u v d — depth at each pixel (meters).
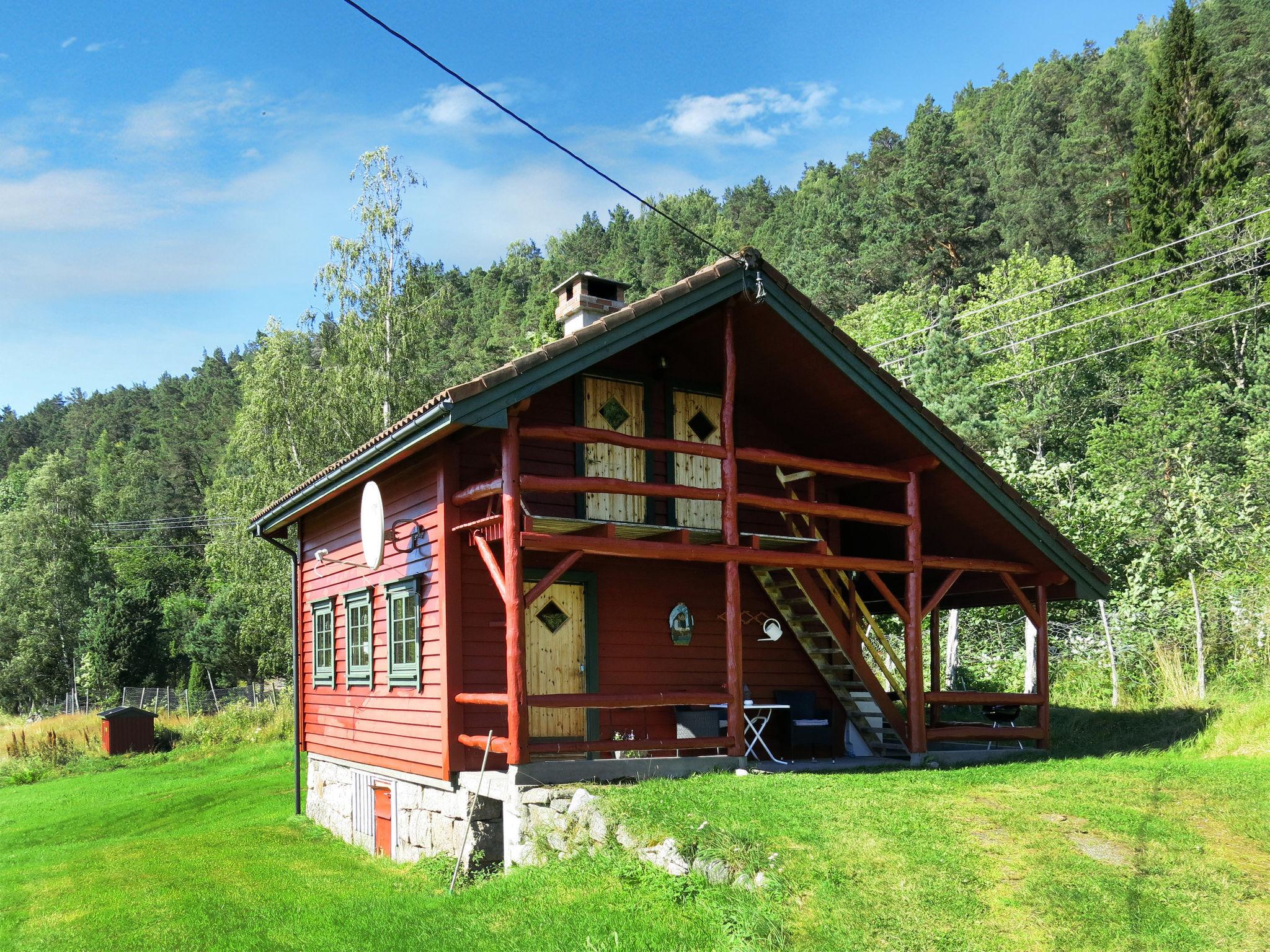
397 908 8.50
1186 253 37.81
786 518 14.01
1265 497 21.06
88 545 57.78
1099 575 14.16
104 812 20.36
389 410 31.12
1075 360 31.66
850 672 13.98
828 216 68.56
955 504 13.75
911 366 28.98
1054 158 60.69
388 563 12.70
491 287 108.25
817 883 6.56
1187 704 16.25
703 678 13.20
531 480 9.80
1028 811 7.93
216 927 8.84
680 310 10.68
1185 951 5.57
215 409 87.00
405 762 11.88
